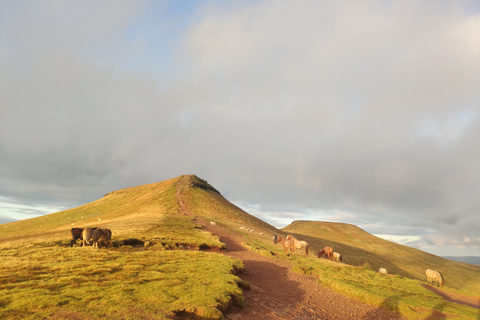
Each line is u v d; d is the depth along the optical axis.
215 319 8.86
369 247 132.00
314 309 13.44
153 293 10.15
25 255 16.69
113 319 7.65
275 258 27.30
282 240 30.73
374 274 23.55
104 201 128.50
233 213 83.12
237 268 17.66
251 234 48.69
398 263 101.19
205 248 28.66
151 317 8.05
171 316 8.41
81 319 7.48
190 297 10.02
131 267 14.35
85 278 11.69
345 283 18.02
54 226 76.81
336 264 26.56
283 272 21.09
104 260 15.97
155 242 27.45
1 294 9.14
